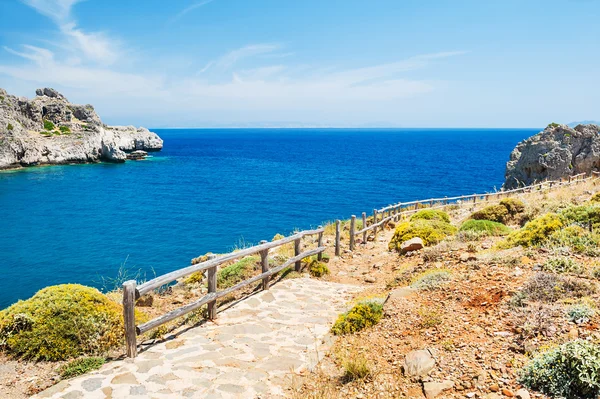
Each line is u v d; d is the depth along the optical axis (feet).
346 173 252.21
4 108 282.36
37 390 19.06
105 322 24.86
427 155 410.31
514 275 26.89
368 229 58.39
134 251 92.58
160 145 437.58
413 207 89.20
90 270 79.87
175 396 17.93
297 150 515.09
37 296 25.02
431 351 19.63
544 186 90.79
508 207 55.98
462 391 16.11
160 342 24.29
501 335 19.53
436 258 37.47
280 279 38.68
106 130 354.74
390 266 43.50
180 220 124.88
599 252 28.50
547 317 19.45
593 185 80.94
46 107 327.47
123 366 20.84
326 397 17.44
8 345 22.59
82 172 254.27
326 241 59.06
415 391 16.98
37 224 119.24
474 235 44.57
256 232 110.22
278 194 173.88
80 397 17.65
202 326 26.84
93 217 129.08
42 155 280.72
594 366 14.05
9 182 207.82
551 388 14.51
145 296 34.19
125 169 276.00
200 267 26.27
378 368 19.57
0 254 89.71
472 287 26.66
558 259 27.02
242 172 261.44
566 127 113.50
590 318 18.53
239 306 30.89
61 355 22.25
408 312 25.46
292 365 21.43
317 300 33.22
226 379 19.70
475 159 355.77
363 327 25.23
